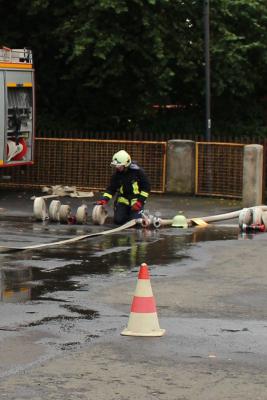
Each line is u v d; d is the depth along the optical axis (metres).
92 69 30.20
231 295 12.03
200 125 33.25
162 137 29.75
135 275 13.43
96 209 20.17
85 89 31.98
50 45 31.84
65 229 19.38
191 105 33.88
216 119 34.09
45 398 7.54
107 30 29.12
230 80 31.33
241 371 8.39
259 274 13.71
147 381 8.06
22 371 8.31
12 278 13.05
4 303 11.28
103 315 10.66
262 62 32.69
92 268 14.03
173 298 11.77
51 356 8.82
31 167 28.98
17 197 26.45
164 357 8.84
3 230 19.00
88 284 12.64
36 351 9.00
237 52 31.36
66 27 29.48
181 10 30.78
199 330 9.98
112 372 8.32
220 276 13.51
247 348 9.22
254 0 31.36
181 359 8.77
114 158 20.02
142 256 15.40
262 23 32.25
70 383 7.98
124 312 10.85
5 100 24.91
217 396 7.66
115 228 19.53
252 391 7.80
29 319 10.40
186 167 27.38
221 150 26.84
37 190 28.55
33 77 26.53
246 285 12.77
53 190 27.17
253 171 24.39
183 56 30.72
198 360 8.74
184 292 12.20
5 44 31.69
